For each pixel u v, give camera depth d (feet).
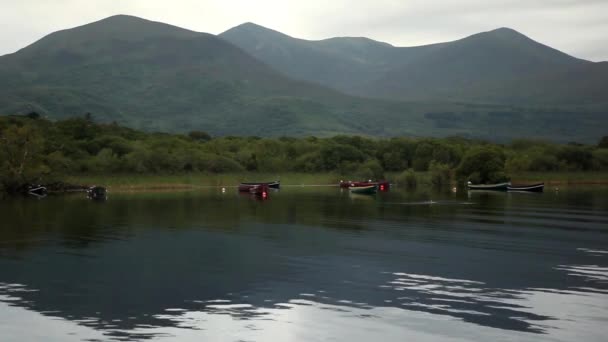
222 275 146.10
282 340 100.37
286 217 276.41
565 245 194.08
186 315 113.29
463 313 114.93
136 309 116.88
